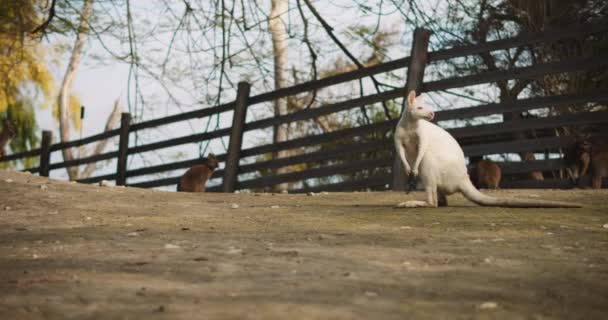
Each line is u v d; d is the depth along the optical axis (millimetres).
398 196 9008
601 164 10602
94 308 3131
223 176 15031
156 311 3051
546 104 10750
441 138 7125
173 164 16469
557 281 3689
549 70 10766
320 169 13812
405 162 7094
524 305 3191
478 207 7172
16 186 9219
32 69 26781
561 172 12633
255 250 4699
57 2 17016
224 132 15430
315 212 7145
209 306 3133
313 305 3145
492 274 3859
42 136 20266
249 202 8664
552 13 14023
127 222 6500
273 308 3086
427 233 5508
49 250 4855
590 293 3436
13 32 18875
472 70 14656
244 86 15008
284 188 20141
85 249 4867
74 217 6887
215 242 5129
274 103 18422
